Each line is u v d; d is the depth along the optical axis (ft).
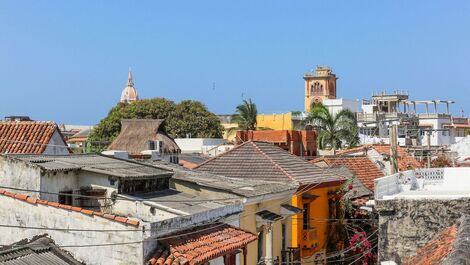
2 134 99.66
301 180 94.48
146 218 63.36
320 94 417.69
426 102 339.16
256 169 96.32
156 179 71.92
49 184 61.87
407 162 146.10
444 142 299.38
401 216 59.31
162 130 193.67
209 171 96.58
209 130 260.83
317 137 178.19
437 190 73.87
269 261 82.17
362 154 150.82
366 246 97.76
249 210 78.64
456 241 44.73
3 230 58.23
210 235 62.13
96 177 65.26
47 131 99.76
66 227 55.57
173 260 53.21
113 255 53.62
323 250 101.71
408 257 58.59
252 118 228.22
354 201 107.04
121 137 188.85
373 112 314.35
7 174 62.54
